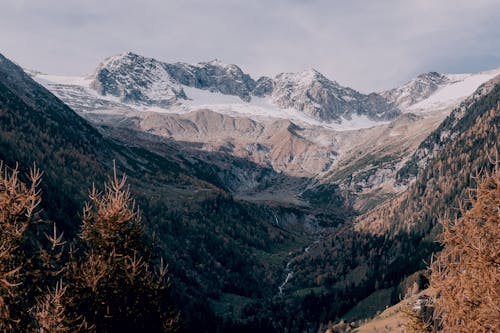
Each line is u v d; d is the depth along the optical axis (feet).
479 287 55.77
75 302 84.94
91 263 88.02
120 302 89.71
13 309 75.61
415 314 64.13
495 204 57.57
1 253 74.90
